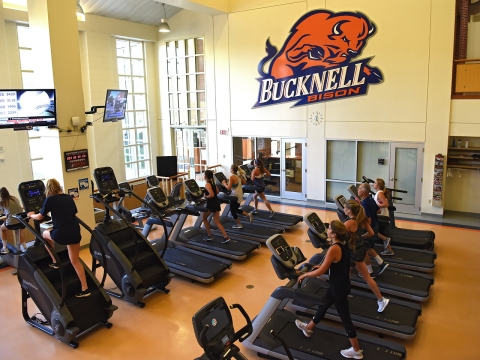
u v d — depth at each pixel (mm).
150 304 5387
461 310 5035
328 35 9625
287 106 10562
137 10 11383
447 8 8242
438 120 8703
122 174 12273
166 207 6781
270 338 4098
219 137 11953
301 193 10891
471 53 8477
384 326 4359
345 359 3824
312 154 10445
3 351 4414
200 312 2900
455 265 6414
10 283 6195
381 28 8969
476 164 8820
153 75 13148
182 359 4191
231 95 11453
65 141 7062
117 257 5312
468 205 9305
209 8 10398
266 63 10664
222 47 11344
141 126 13031
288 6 10055
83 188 7430
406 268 6133
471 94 8492
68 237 4531
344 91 9672
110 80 11586
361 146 9805
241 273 6316
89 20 10766
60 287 4645
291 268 4066
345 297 3785
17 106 6199
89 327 4660
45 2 6598
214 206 6934
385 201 6305
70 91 7090
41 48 6848
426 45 8555
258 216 9016
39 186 5996
